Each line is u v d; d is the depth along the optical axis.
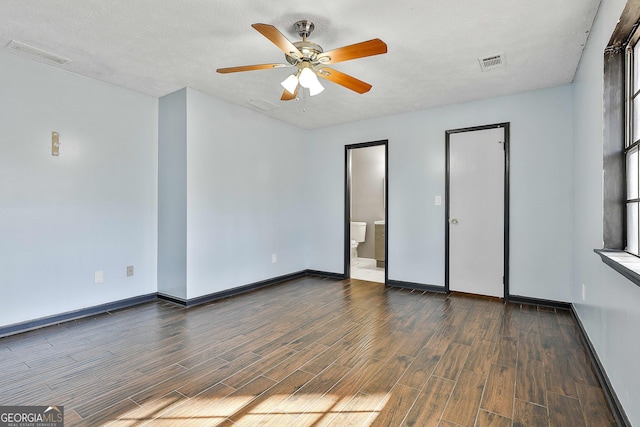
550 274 3.55
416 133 4.37
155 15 2.24
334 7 2.13
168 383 2.04
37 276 2.97
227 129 4.03
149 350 2.51
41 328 2.96
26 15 2.25
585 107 2.68
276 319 3.21
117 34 2.49
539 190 3.61
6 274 2.80
